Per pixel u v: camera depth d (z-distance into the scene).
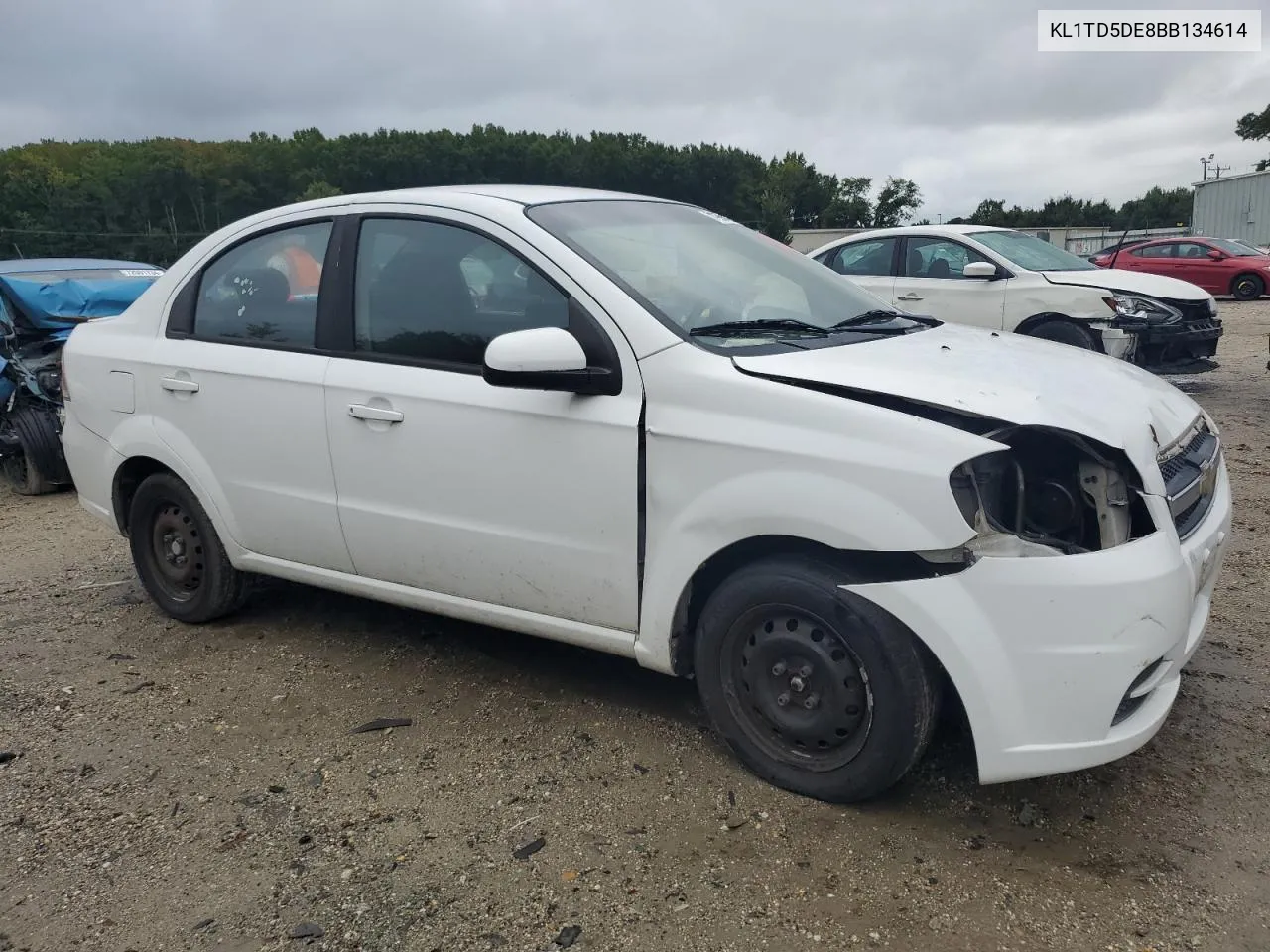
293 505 3.83
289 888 2.65
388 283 3.56
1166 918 2.42
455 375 3.35
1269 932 2.36
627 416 2.99
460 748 3.33
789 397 2.75
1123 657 2.50
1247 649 3.86
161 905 2.60
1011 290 9.02
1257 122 50.00
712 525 2.85
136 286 8.34
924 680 2.68
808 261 4.09
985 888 2.54
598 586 3.14
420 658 4.07
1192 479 2.91
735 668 3.01
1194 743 3.20
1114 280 8.78
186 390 4.06
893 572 2.65
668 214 3.87
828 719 2.83
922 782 3.03
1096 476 2.61
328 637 4.33
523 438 3.18
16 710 3.73
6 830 2.96
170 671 4.04
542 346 2.89
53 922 2.55
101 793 3.14
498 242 3.32
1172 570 2.58
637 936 2.42
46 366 7.68
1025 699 2.55
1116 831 2.76
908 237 9.84
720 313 3.21
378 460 3.52
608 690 3.72
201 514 4.23
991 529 2.58
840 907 2.49
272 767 3.27
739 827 2.83
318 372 3.66
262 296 3.93
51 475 7.69
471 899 2.57
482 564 3.37
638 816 2.90
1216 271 20.36
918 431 2.58
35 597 5.04
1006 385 2.79
